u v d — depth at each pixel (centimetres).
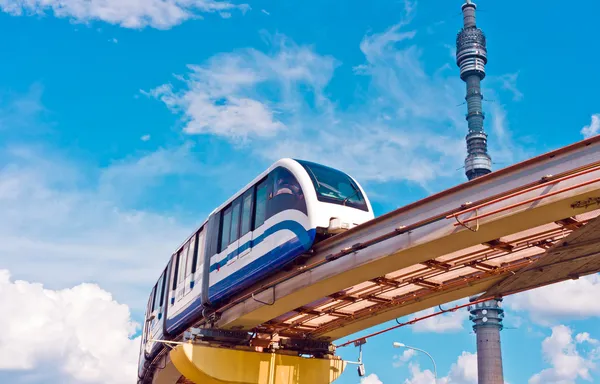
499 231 1523
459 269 1970
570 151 1364
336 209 2036
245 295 2286
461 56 16562
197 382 2567
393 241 1712
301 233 1991
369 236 1808
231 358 2558
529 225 1480
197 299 2662
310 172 2111
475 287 2064
